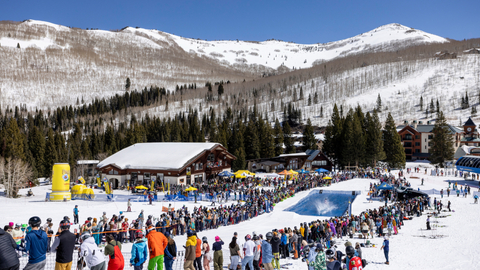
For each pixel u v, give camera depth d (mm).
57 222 31109
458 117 179875
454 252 25500
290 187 58938
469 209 44938
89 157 102188
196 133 125750
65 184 46781
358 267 11680
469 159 72688
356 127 93688
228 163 79062
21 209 37812
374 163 96750
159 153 69062
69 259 10609
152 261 12922
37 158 83750
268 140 99312
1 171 56812
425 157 122562
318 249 14070
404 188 54250
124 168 64312
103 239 24094
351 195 57469
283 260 21891
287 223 37406
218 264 15383
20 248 11695
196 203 47062
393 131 97562
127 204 41469
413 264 22453
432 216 41812
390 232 33250
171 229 29594
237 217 37500
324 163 92250
